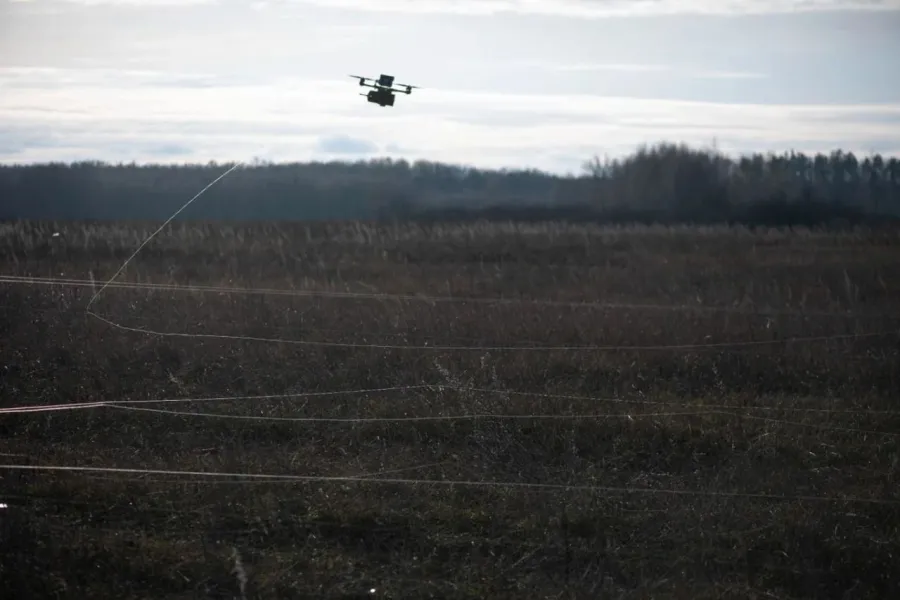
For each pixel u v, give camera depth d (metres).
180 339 36.50
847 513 22.45
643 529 21.83
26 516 21.05
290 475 24.33
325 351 35.50
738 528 21.75
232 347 35.78
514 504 22.88
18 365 33.34
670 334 39.25
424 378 32.62
